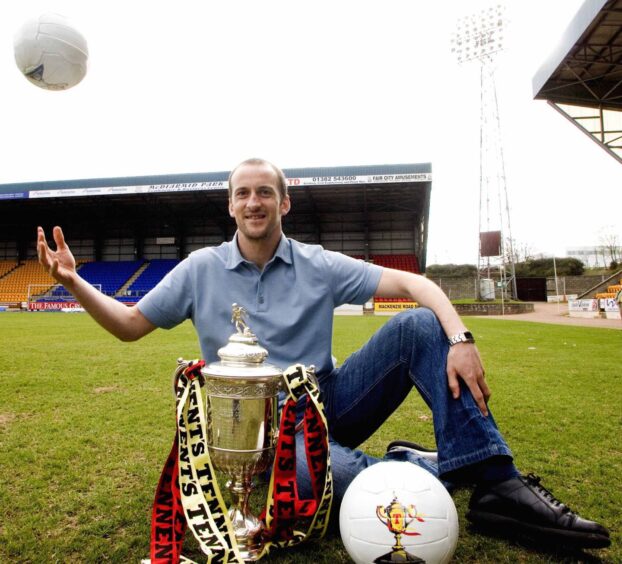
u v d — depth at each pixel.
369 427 1.65
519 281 35.41
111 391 3.88
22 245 29.72
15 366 5.25
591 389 3.89
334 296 1.64
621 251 41.88
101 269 27.62
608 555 1.28
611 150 14.98
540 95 15.09
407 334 1.45
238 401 1.20
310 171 20.48
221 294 1.59
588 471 1.97
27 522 1.51
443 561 1.09
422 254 24.47
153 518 1.26
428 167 20.12
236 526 1.27
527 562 1.24
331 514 1.42
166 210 25.28
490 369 5.00
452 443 1.31
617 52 12.78
